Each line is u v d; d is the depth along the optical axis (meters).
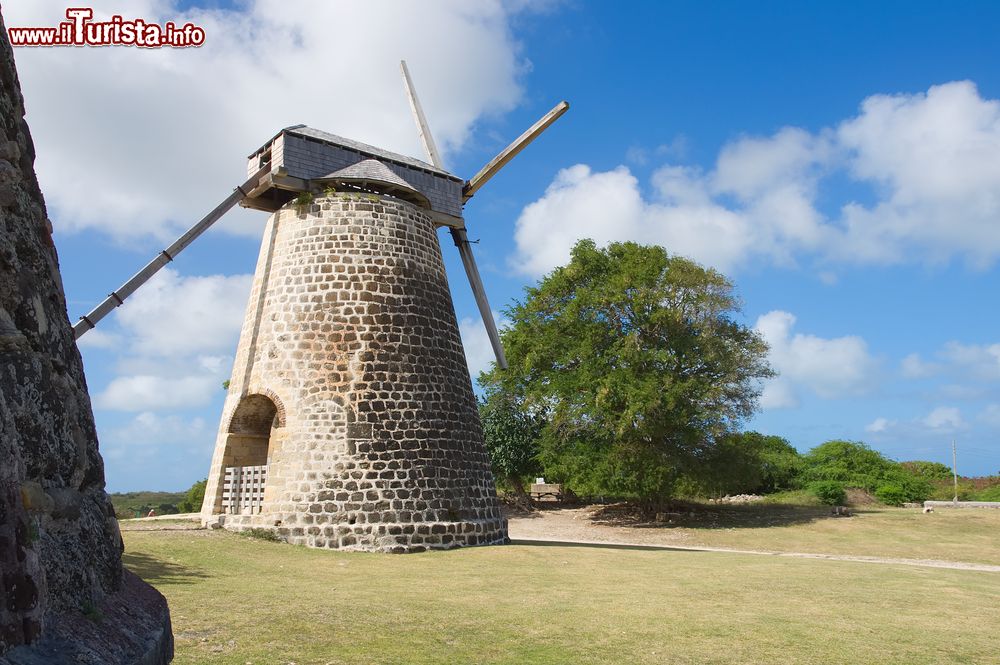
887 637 11.49
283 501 21.27
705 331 37.47
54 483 4.81
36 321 4.82
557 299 40.66
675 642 10.73
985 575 20.70
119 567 5.71
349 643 9.73
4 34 5.03
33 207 5.16
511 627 11.30
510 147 26.89
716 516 39.38
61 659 3.97
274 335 22.95
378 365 22.38
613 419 35.66
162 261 21.61
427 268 24.55
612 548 25.19
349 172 23.84
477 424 24.89
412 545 21.23
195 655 8.64
